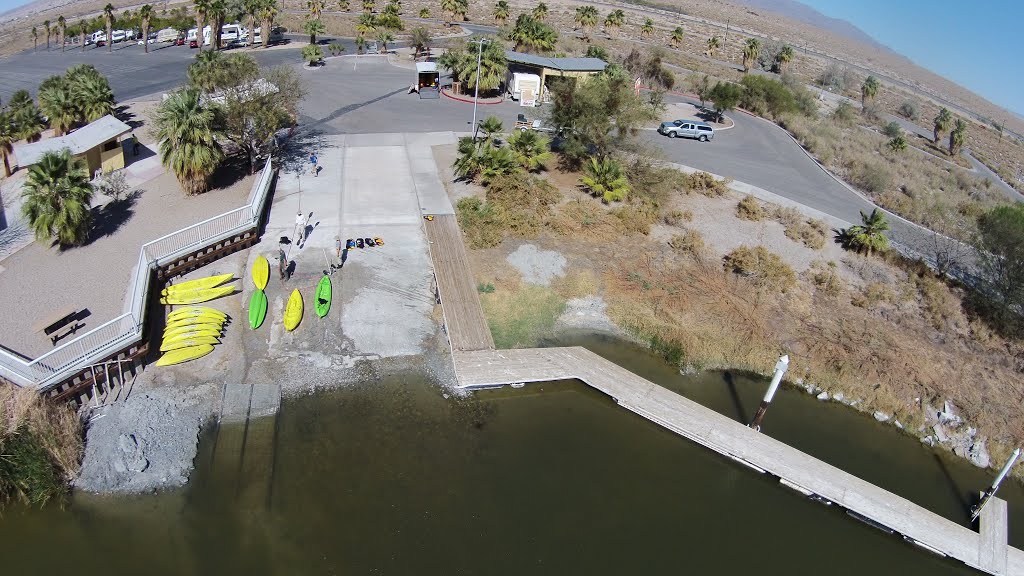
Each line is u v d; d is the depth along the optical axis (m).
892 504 17.45
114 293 21.44
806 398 21.88
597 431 19.16
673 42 85.06
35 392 16.00
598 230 29.27
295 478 16.12
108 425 16.84
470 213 29.06
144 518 14.79
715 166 39.03
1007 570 15.98
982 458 20.00
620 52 71.38
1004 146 74.69
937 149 61.00
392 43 65.44
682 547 15.65
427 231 27.62
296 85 34.09
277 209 28.09
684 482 17.72
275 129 30.47
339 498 15.71
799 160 42.47
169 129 26.19
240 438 17.16
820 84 83.88
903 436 20.72
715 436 19.09
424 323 22.64
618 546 15.41
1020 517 18.11
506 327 23.22
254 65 32.59
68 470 15.51
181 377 18.95
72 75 35.53
